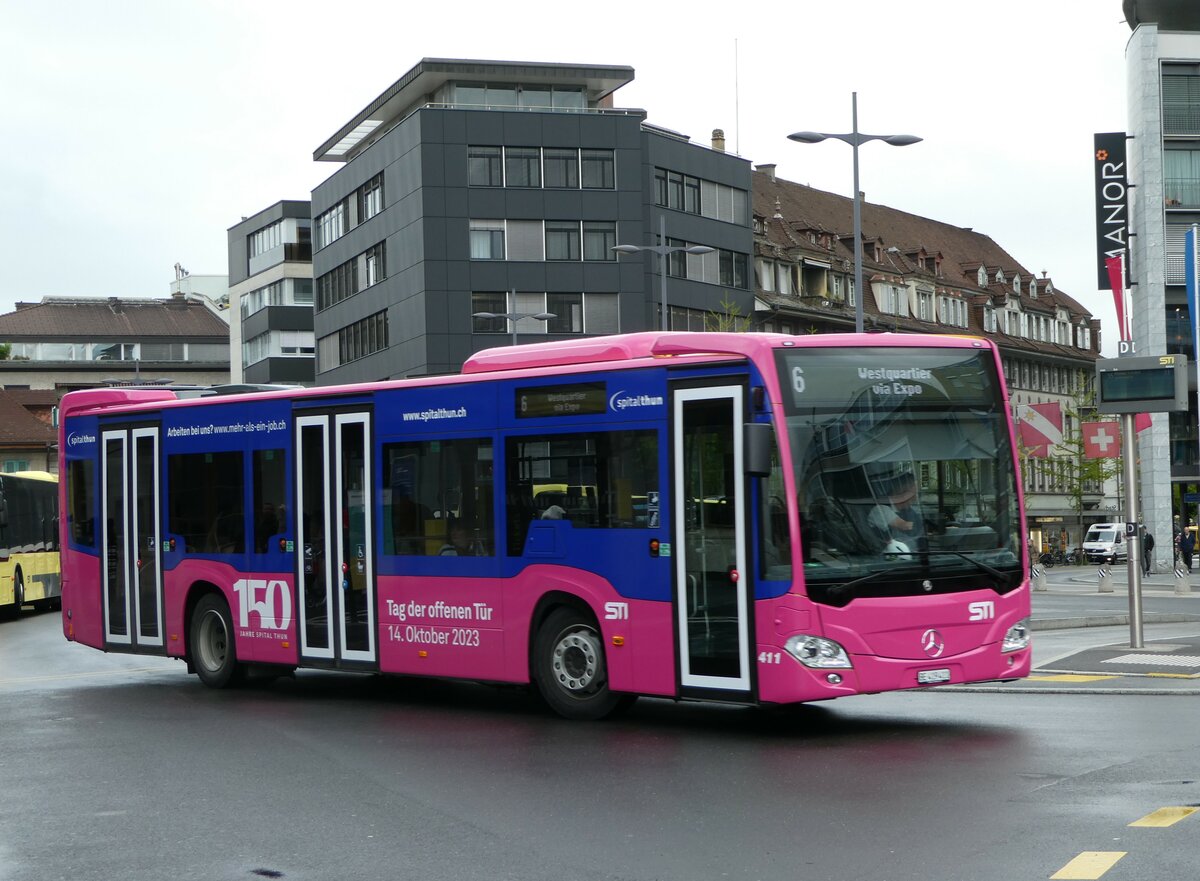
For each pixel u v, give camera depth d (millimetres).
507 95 70375
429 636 14711
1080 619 24844
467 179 67438
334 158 80750
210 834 8914
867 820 8633
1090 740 11383
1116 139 58406
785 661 11836
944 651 12203
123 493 18672
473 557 14289
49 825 9352
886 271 96250
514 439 13969
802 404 12070
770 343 12102
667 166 72375
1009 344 106875
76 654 24062
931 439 12469
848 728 12742
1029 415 19469
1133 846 7668
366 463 15406
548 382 13703
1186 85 61312
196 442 17594
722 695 12281
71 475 19531
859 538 12039
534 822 8945
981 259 113000
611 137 69062
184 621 17766
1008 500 12727
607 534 13141
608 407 13188
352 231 75062
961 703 14312
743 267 77938
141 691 17547
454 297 67188
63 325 127062
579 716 13516
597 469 13266
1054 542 91312
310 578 16062
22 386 123250
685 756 11359
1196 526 64000
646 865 7730
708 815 8969
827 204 97812
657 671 12742
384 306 71375
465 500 14383
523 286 67938
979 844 7867
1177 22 63094
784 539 11891
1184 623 25906
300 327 91875
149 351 127250
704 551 12430
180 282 143875
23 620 36219
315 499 16000
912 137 32781
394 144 69750
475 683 17766
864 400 12289
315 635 16000
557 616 13648
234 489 17078
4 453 92062
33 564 38000
